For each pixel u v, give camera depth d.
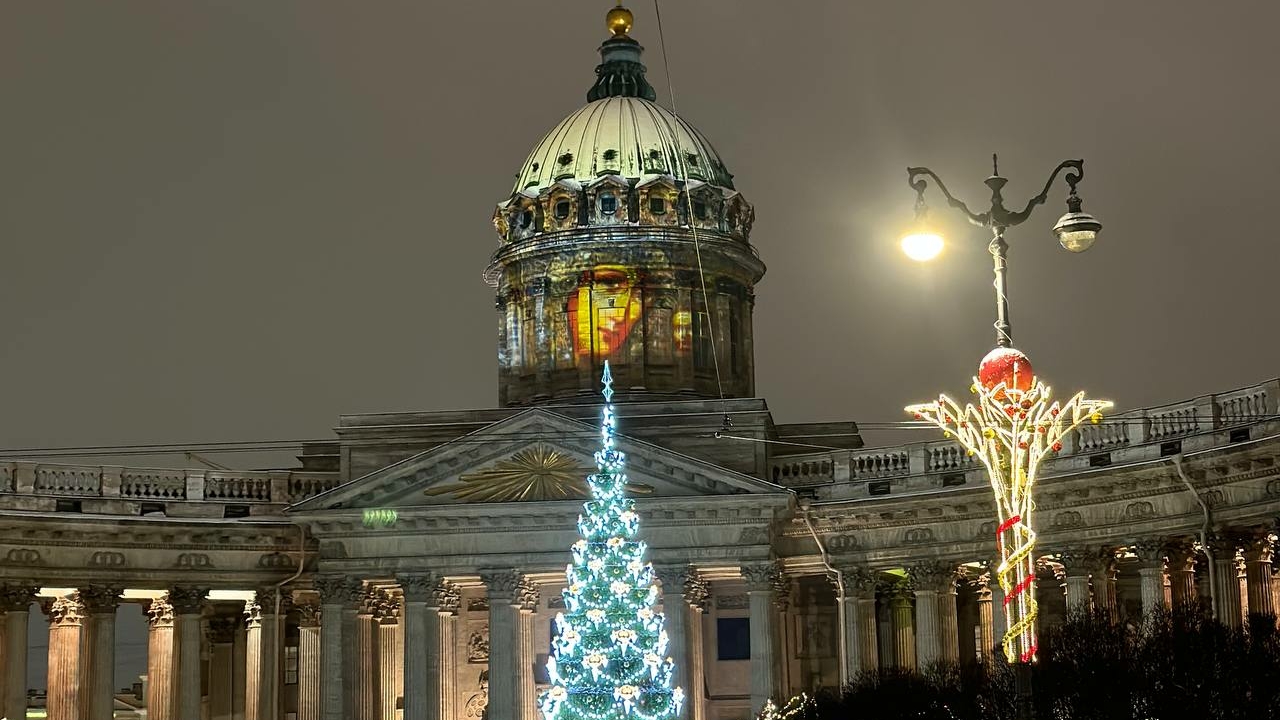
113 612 85.56
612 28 108.25
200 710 86.44
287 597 89.56
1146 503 76.69
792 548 86.88
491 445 84.06
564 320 99.06
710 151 104.62
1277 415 71.00
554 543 84.38
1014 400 44.00
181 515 87.00
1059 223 44.81
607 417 72.88
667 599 83.44
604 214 99.50
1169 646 58.38
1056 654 61.09
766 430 87.75
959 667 69.94
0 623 84.38
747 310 102.19
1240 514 72.56
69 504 85.25
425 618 84.69
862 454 85.94
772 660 82.38
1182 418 75.06
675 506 83.25
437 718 84.38
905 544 84.31
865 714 69.94
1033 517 79.94
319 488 89.38
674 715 79.25
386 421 89.44
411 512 84.06
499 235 103.56
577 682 69.06
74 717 88.88
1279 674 56.56
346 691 84.19
